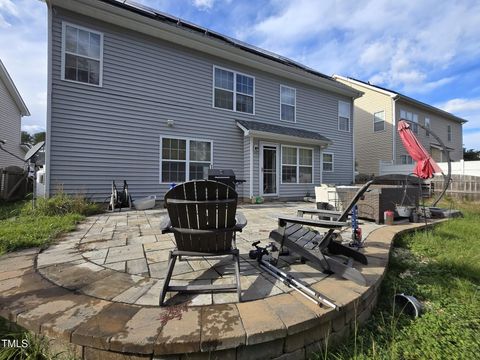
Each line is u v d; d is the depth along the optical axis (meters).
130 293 1.77
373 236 3.54
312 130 10.23
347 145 11.39
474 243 3.74
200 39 7.14
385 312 2.04
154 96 6.88
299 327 1.45
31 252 2.70
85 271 2.17
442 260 3.01
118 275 2.09
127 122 6.49
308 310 1.57
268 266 2.24
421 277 2.65
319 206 5.74
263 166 8.48
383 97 14.66
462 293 2.31
